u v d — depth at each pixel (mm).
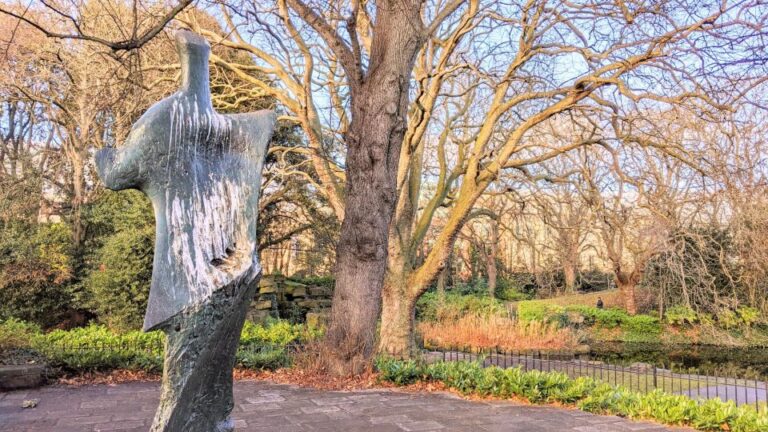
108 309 12539
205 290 2682
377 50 9055
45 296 13773
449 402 7254
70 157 15820
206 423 2799
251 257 2846
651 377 11617
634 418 6484
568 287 24531
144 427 5805
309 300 19219
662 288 18672
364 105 9039
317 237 19500
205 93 3002
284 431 5711
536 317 19109
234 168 3002
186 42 2936
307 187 17625
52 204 16109
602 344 19453
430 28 9492
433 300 20375
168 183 2799
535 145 11852
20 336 9180
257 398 7402
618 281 21109
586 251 26281
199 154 2902
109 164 2770
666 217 10711
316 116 12367
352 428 5855
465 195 12188
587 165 12391
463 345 16438
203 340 2689
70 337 10227
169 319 2633
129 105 11375
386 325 12273
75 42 13602
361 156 8945
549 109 11133
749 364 15539
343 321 8875
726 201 9469
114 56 7113
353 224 8930
